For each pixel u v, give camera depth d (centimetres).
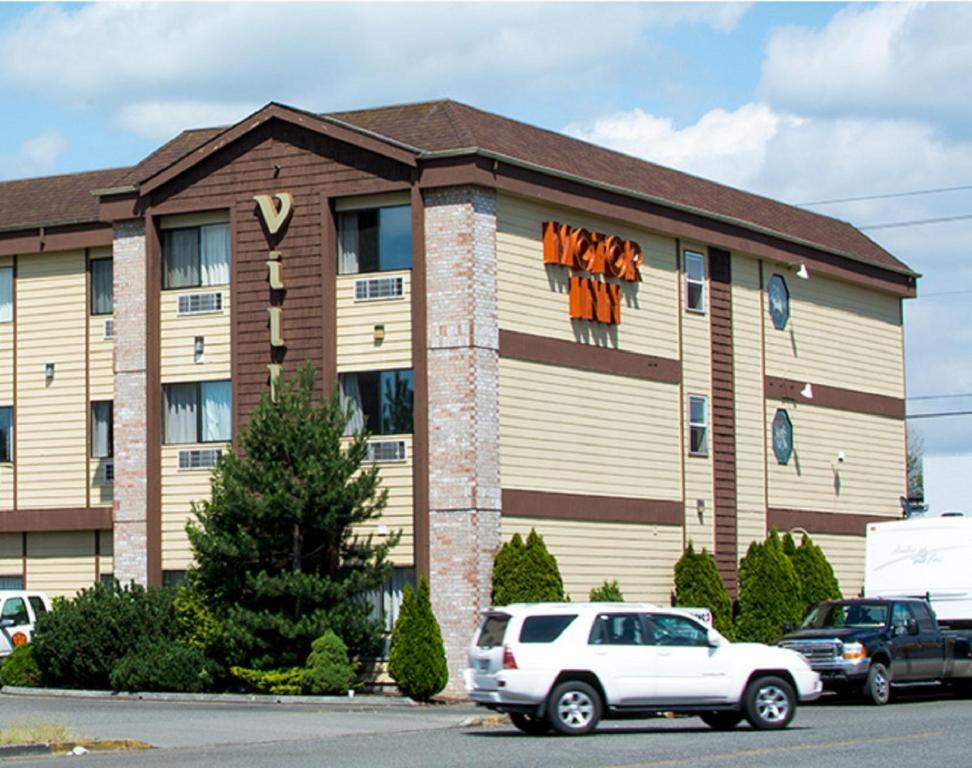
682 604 4031
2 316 4381
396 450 3603
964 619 3784
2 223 4341
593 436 3884
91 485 4231
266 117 3734
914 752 2236
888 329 5184
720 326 4375
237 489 3397
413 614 3384
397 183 3606
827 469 4794
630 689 2578
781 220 4734
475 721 2870
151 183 3859
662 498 4097
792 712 2659
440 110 3759
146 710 3133
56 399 4294
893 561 3900
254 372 3734
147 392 3862
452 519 3519
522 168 3659
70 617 3656
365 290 3659
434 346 3562
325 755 2259
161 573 3822
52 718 2912
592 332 3912
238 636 3381
